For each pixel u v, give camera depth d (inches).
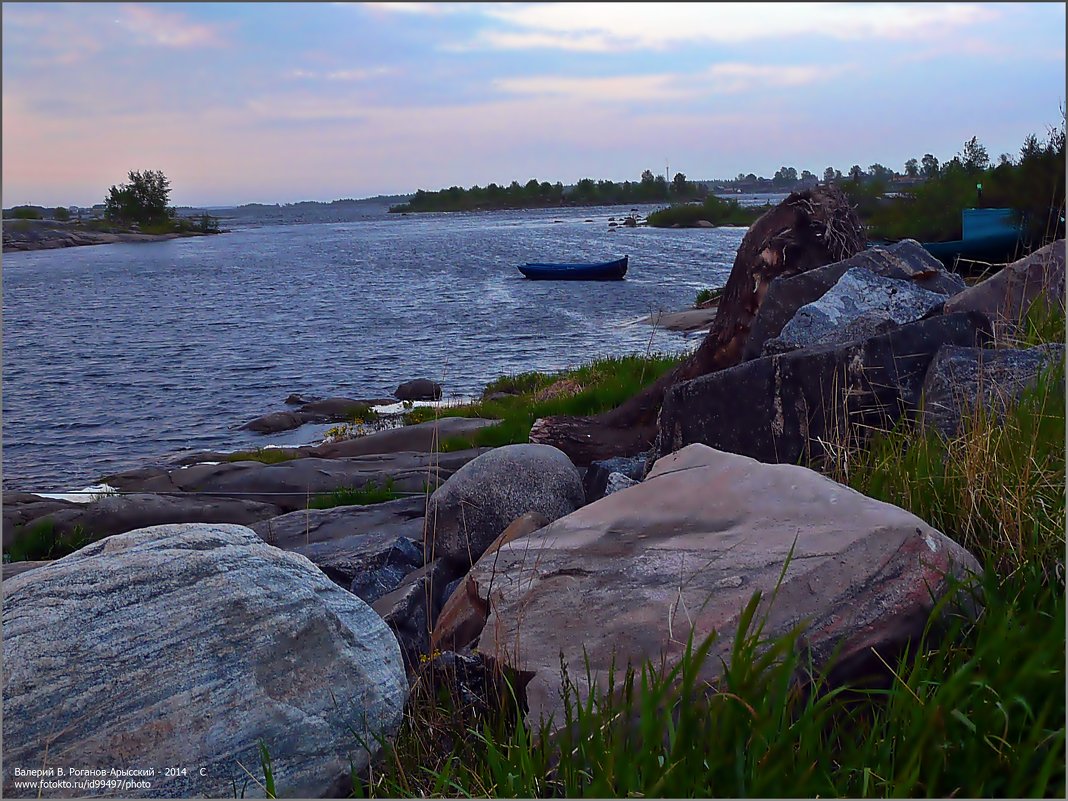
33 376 883.4
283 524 305.0
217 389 807.1
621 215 7145.7
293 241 4500.5
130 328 1259.2
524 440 439.2
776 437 192.5
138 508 379.2
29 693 107.2
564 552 135.6
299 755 111.1
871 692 104.1
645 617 117.4
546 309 1295.5
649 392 326.6
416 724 120.9
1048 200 634.8
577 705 99.6
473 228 5506.9
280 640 118.3
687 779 88.3
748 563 120.4
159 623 116.3
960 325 196.5
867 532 117.7
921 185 1072.8
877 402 184.1
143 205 5748.0
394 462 440.5
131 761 105.2
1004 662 97.9
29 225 4874.5
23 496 433.1
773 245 293.9
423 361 908.0
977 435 146.3
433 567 199.5
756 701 93.3
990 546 129.7
